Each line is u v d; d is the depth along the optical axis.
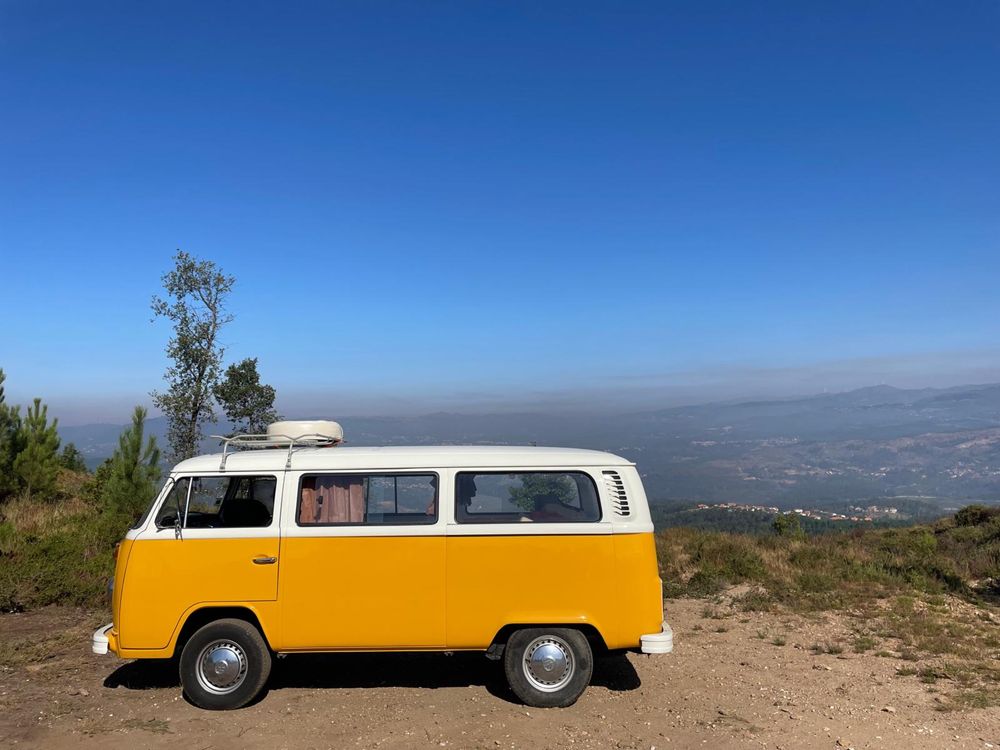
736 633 8.10
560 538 5.58
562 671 5.58
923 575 10.75
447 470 5.72
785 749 4.76
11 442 15.47
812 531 17.25
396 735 5.01
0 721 5.20
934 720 5.29
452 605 5.52
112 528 11.39
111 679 6.24
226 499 5.84
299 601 5.46
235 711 5.47
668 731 5.10
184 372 18.19
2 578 8.91
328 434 6.43
